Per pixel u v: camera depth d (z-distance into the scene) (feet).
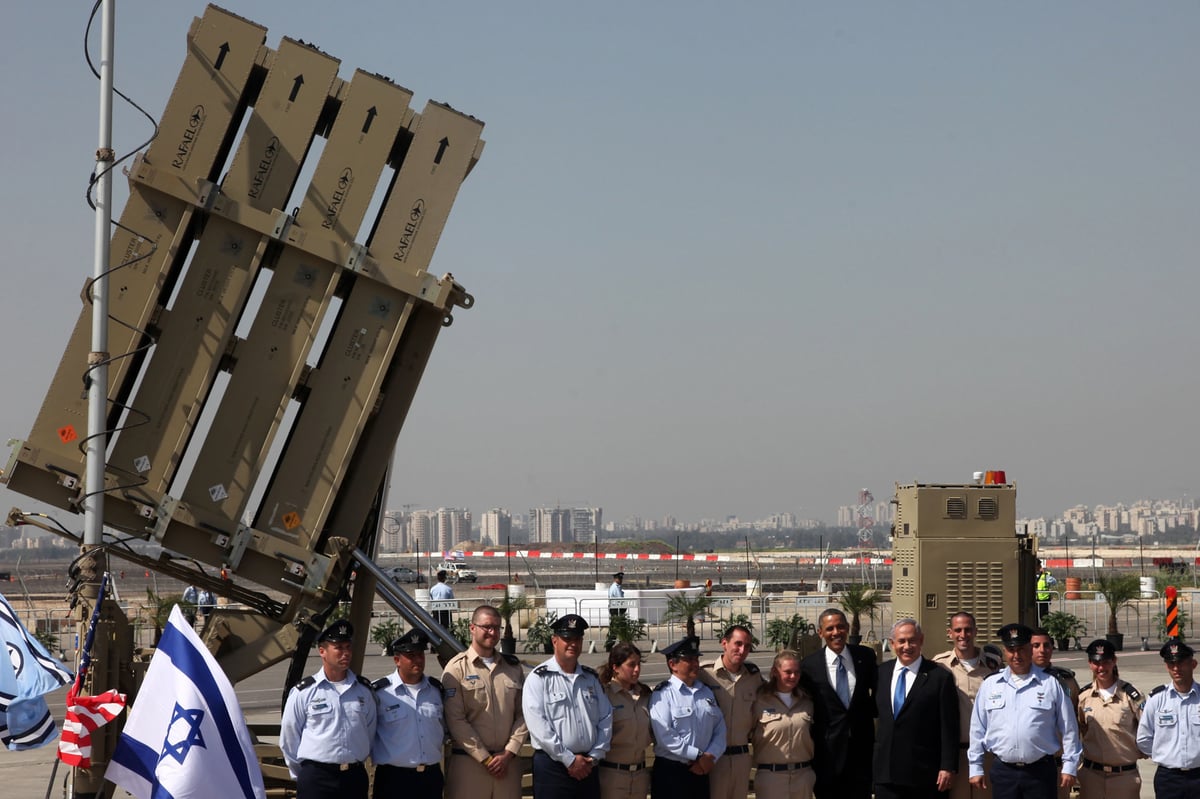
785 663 32.24
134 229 37.88
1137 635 113.19
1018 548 51.88
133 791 28.37
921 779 32.65
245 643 40.37
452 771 31.01
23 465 37.81
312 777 29.55
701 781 31.71
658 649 98.48
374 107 39.06
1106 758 34.24
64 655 89.76
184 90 38.17
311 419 39.27
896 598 52.24
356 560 39.91
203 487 38.45
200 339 38.27
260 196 38.45
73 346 37.88
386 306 39.40
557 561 419.33
